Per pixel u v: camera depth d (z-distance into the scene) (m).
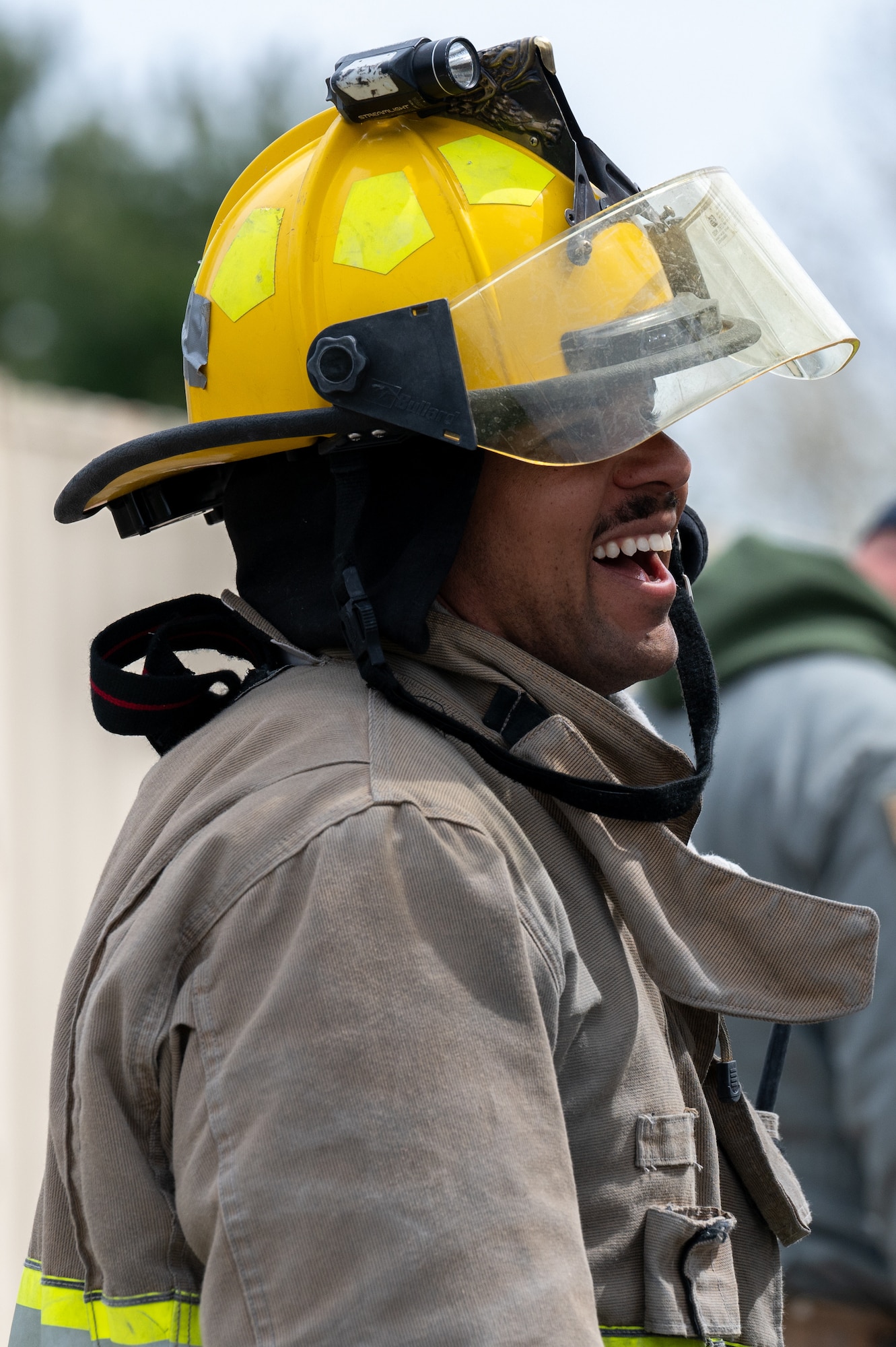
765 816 8.00
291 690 4.04
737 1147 4.27
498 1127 3.18
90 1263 3.72
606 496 4.24
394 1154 3.11
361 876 3.34
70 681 10.70
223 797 3.71
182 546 11.63
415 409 3.91
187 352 4.53
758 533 8.94
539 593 4.23
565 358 4.01
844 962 3.96
